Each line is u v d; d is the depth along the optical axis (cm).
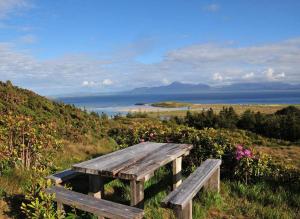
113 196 630
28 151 731
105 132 1395
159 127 943
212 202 585
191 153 797
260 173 695
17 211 503
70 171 600
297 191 642
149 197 621
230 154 738
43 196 450
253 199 619
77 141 1161
